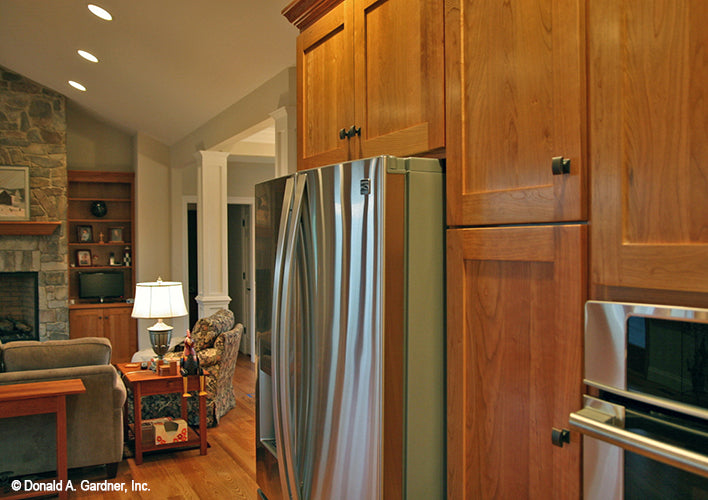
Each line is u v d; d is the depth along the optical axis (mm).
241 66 4293
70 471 3721
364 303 1397
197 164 6684
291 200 1689
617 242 984
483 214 1285
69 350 3541
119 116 7137
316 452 1543
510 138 1219
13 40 5477
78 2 4125
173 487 3471
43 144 7109
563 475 1085
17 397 3018
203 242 6547
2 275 6953
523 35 1183
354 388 1417
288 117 4062
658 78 915
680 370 857
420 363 1423
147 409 4605
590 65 1030
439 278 1461
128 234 8047
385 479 1357
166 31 4117
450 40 1385
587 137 1048
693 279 862
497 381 1252
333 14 1919
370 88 1723
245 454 4051
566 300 1080
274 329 1689
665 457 847
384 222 1354
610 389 973
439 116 1428
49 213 7137
